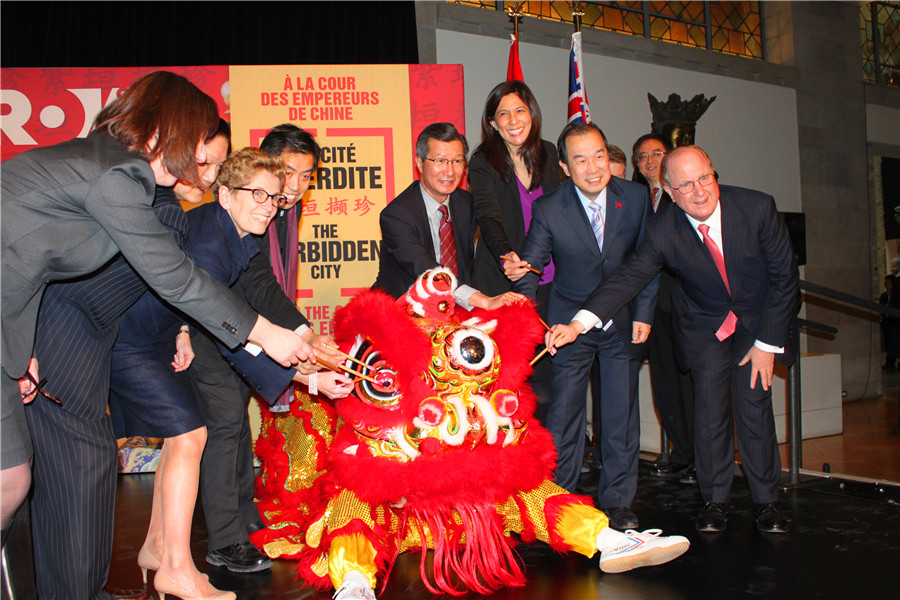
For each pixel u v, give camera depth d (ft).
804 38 25.85
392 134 14.17
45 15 14.82
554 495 7.20
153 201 5.97
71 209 5.28
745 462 8.82
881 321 27.76
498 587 6.97
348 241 14.05
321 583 7.06
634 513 9.52
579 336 8.71
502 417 6.80
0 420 5.10
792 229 15.90
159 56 15.37
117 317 6.19
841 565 7.42
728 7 25.32
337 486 6.93
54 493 5.87
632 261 8.56
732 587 6.91
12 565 5.40
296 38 16.30
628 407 8.84
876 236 27.91
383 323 6.54
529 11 20.76
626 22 22.67
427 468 6.47
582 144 8.23
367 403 6.59
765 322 8.38
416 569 7.63
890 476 14.49
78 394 5.87
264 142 8.68
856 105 27.32
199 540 9.02
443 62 18.54
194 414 6.82
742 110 24.29
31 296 5.24
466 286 8.38
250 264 7.87
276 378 7.30
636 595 6.75
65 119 13.17
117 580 7.51
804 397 18.38
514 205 9.82
